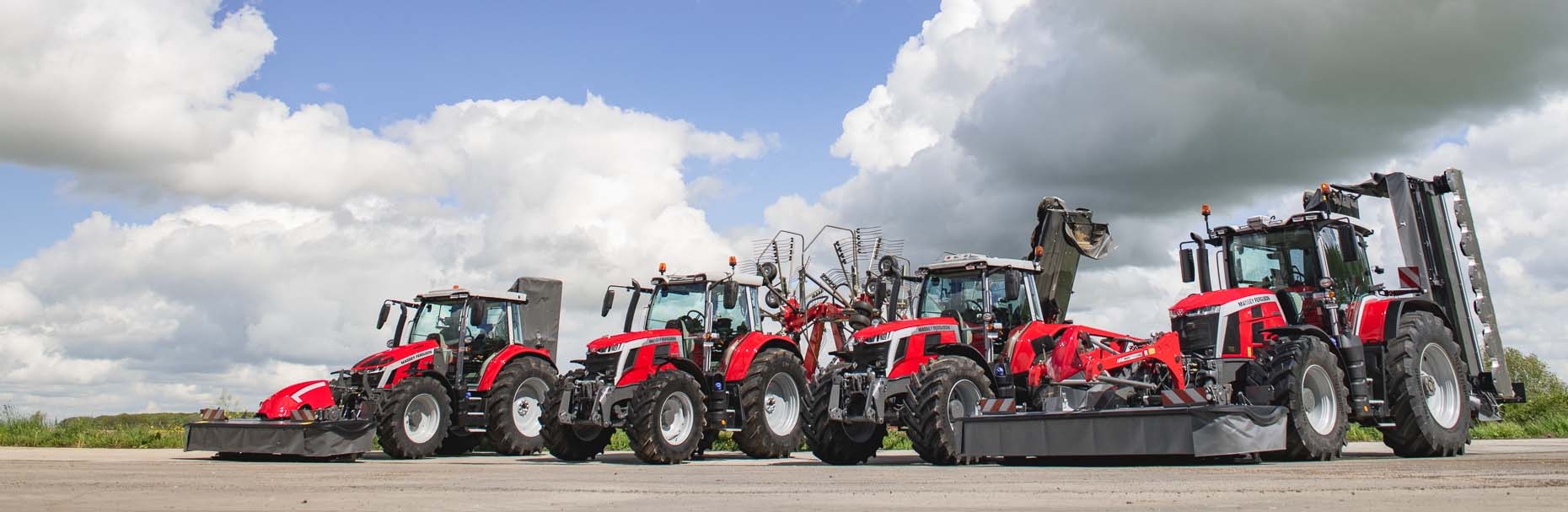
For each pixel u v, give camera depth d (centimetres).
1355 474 624
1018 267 1127
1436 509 395
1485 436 1659
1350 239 951
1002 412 892
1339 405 847
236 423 1159
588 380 1185
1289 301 970
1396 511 388
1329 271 956
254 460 1147
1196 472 668
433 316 1437
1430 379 943
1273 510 400
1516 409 1925
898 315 1202
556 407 1204
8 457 1187
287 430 1120
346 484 673
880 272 1209
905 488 583
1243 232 1018
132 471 874
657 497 532
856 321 1380
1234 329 901
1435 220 1020
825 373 1068
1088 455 792
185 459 1154
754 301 1330
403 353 1331
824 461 1078
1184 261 1047
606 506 470
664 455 1096
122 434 1648
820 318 1402
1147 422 758
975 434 888
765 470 874
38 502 508
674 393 1131
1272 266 995
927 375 976
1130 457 872
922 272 1164
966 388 989
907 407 974
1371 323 941
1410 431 904
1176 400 801
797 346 1310
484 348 1444
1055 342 996
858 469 857
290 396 1223
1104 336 1095
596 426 1233
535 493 577
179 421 1809
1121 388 862
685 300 1307
